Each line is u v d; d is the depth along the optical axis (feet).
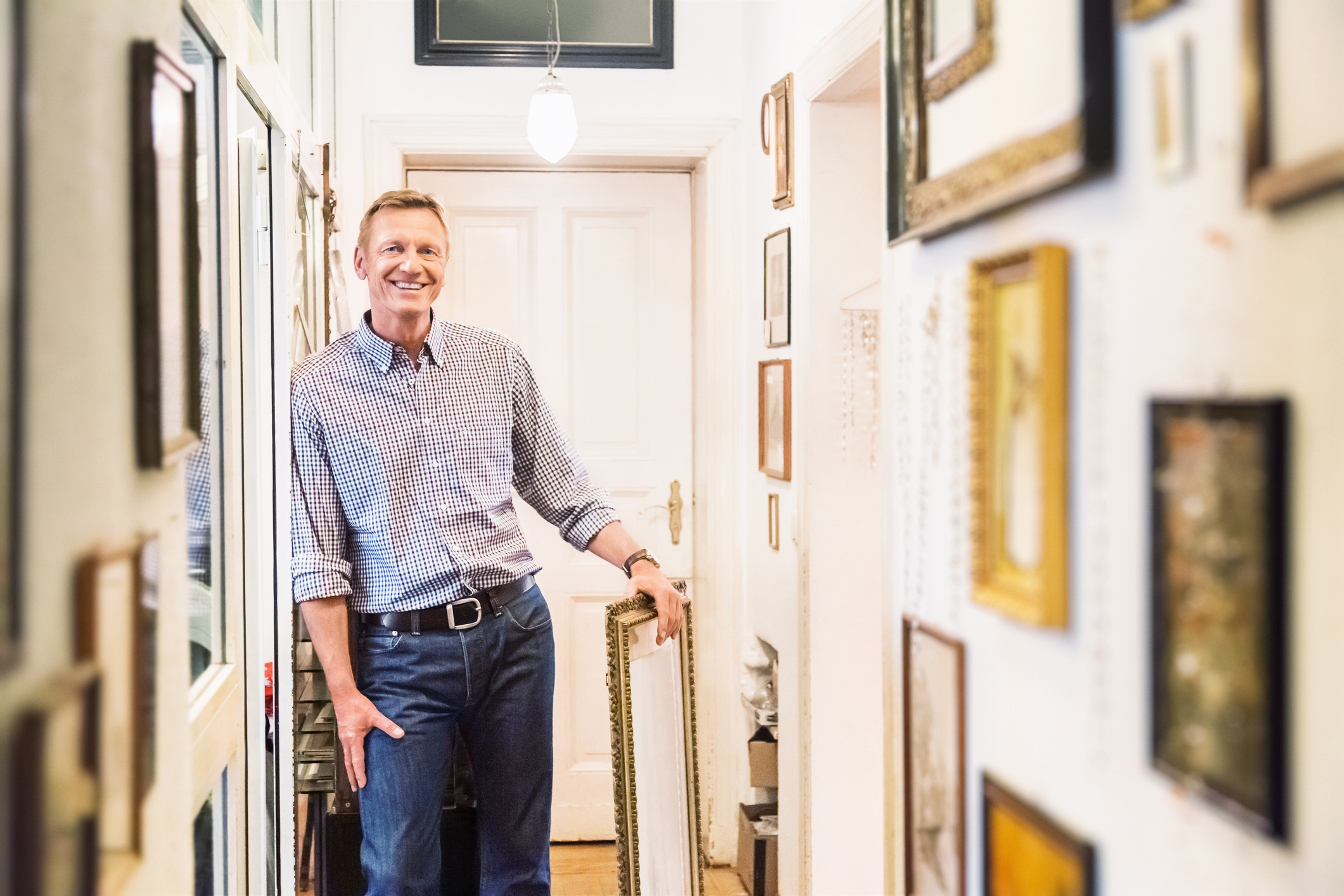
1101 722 3.20
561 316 11.34
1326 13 2.26
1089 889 3.23
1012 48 3.62
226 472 5.52
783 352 9.13
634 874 6.16
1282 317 2.43
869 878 8.44
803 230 8.38
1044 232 3.54
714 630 10.84
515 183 11.27
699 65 10.57
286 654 7.09
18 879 2.13
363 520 6.79
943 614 4.46
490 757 7.16
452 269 11.23
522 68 10.43
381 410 6.80
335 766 7.35
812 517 8.32
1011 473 3.67
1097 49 3.08
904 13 4.58
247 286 6.43
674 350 11.46
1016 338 3.62
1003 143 3.71
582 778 11.43
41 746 2.21
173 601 3.29
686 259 11.43
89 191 2.64
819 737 8.37
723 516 10.68
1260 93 2.47
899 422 5.11
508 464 7.36
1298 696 2.39
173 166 3.46
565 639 11.42
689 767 7.04
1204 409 2.67
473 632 6.89
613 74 10.50
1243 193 2.55
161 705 3.12
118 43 2.91
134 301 2.99
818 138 8.27
